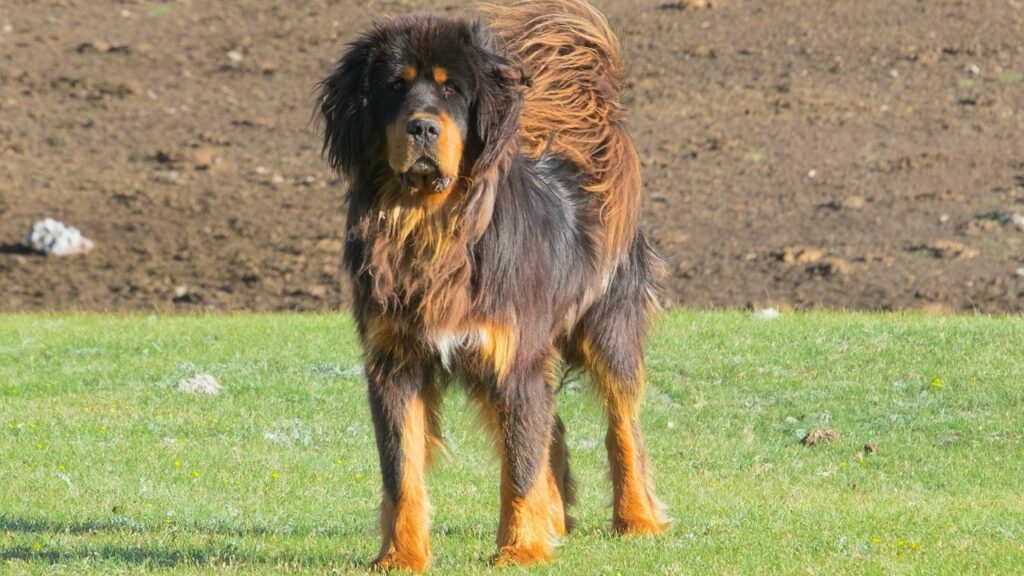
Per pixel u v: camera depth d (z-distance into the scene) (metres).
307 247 27.89
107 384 16.38
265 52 38.41
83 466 12.59
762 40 37.88
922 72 35.66
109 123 34.62
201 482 12.09
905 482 12.67
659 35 38.25
